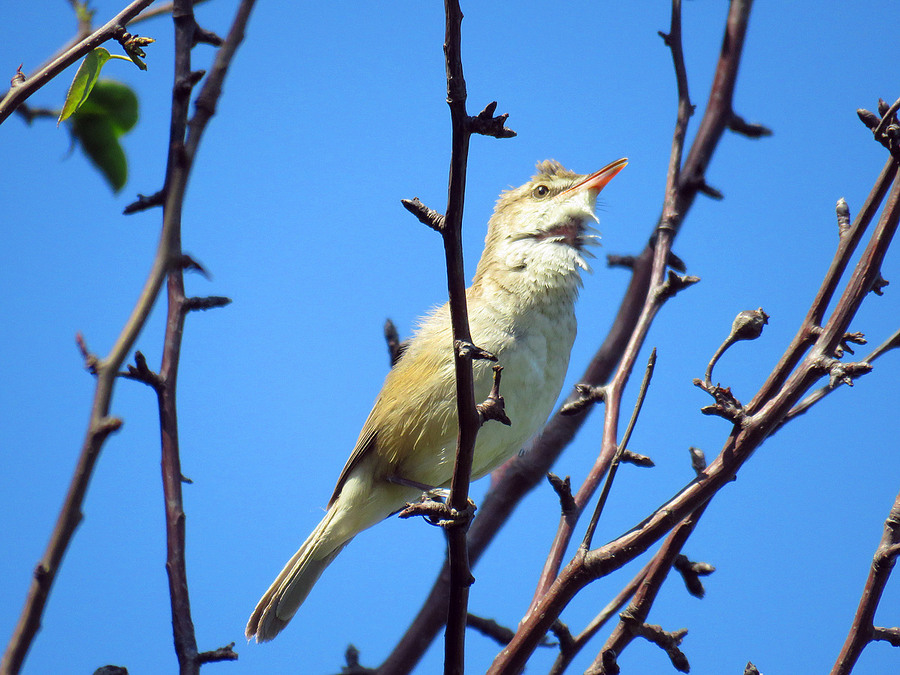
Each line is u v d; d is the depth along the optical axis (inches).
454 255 207.2
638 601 250.1
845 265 240.8
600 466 300.7
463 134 196.7
